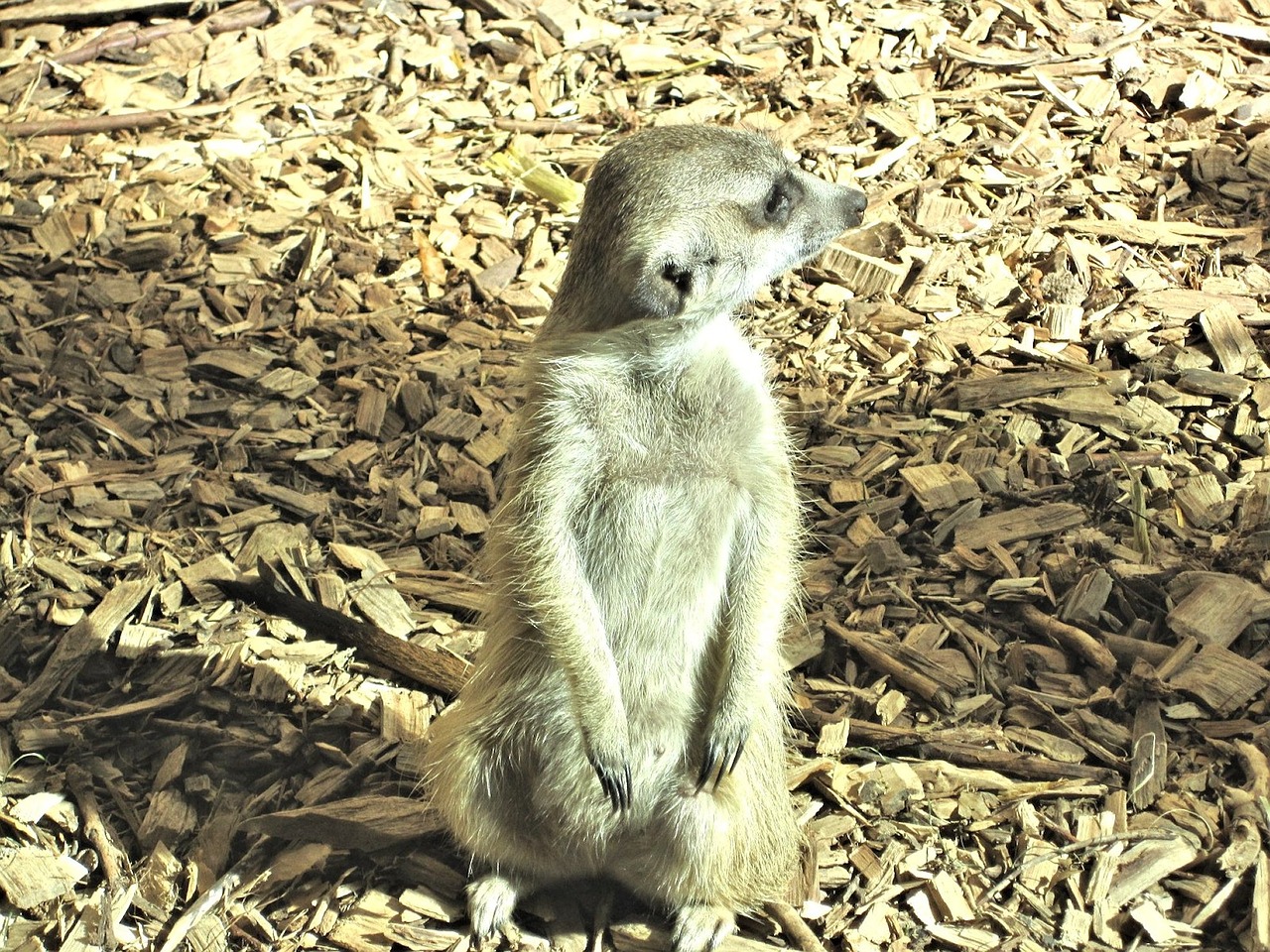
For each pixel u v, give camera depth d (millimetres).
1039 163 1647
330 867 1342
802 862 1337
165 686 1405
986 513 1458
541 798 1322
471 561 1463
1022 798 1349
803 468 1486
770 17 1820
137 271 1611
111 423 1521
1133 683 1381
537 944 1318
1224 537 1437
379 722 1393
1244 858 1318
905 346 1550
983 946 1306
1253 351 1523
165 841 1349
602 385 1305
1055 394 1511
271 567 1450
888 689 1399
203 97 1729
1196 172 1629
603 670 1299
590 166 1668
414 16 1839
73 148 1688
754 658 1313
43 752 1382
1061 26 1762
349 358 1561
